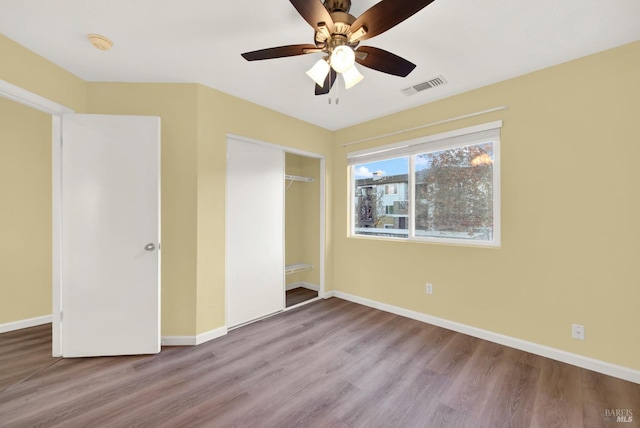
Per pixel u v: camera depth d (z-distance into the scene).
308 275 4.34
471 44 1.95
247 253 2.98
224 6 1.60
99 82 2.43
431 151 2.94
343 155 3.76
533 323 2.31
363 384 1.91
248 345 2.47
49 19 1.69
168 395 1.78
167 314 2.47
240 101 2.84
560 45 1.95
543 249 2.26
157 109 2.47
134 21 1.72
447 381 1.94
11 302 2.74
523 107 2.34
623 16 1.66
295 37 1.89
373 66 1.75
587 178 2.07
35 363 2.14
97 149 2.22
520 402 1.72
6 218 2.74
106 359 2.21
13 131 2.78
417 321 3.00
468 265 2.67
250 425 1.53
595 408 1.67
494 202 2.56
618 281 1.96
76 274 2.20
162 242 2.46
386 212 3.43
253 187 3.03
